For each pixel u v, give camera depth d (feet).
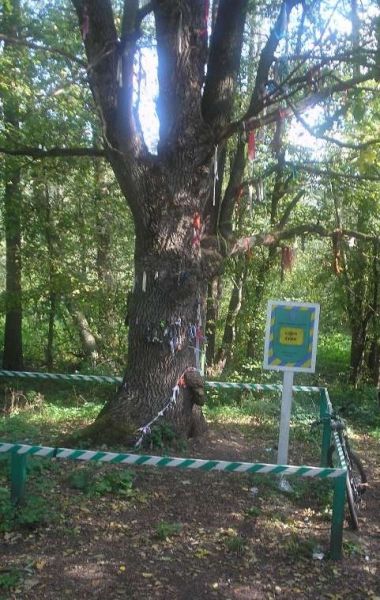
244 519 17.85
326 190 39.11
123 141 23.38
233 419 34.27
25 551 14.94
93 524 16.78
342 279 48.16
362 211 42.29
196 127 24.16
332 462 21.86
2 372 31.30
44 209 46.14
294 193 43.88
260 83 25.95
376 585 14.43
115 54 22.54
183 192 24.27
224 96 25.03
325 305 53.06
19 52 36.47
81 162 41.78
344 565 15.29
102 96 23.13
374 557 15.99
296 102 24.50
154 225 24.30
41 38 36.52
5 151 26.27
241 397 40.47
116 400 24.85
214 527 17.17
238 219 42.34
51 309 50.34
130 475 20.26
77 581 13.73
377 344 51.88
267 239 28.40
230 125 23.38
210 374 43.47
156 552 15.37
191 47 23.91
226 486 20.56
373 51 19.57
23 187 44.93
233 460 24.16
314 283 50.70
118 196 47.39
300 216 44.96
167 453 23.54
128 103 22.61
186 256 24.50
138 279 24.91
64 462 21.71
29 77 37.58
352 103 24.67
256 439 28.99
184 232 24.43
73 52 38.17
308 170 27.81
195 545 15.92
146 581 13.94
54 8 39.11
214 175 25.96
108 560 14.79
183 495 19.48
